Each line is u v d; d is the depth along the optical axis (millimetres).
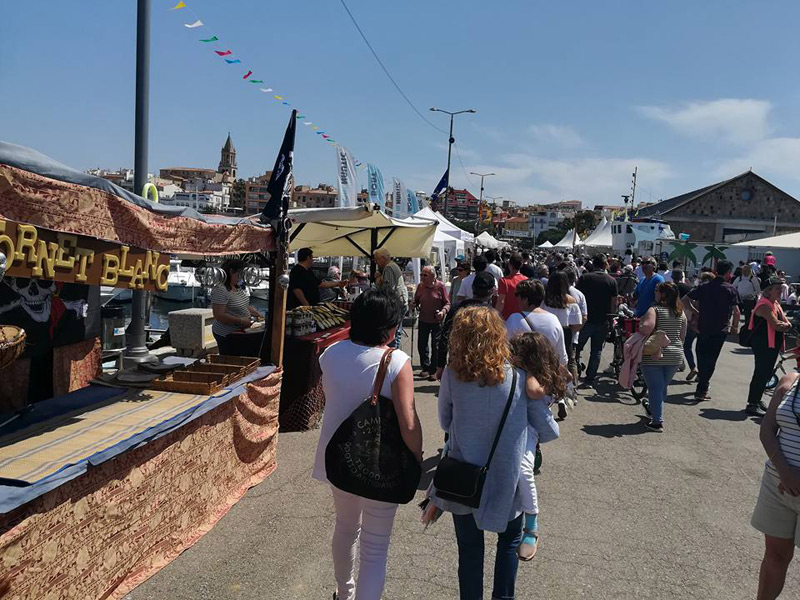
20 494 2371
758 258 29609
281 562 3607
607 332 8695
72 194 2797
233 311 6117
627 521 4363
